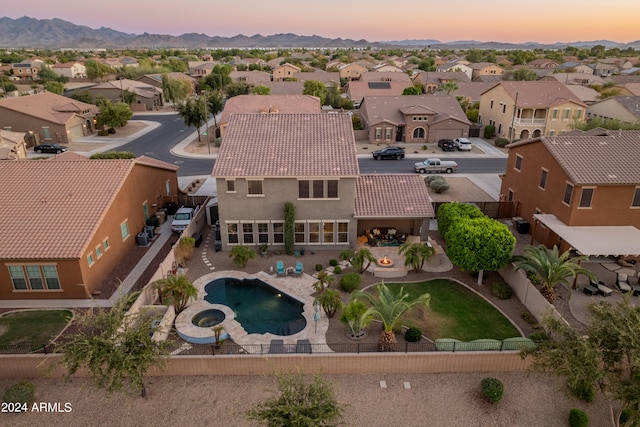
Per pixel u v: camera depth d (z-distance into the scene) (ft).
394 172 181.16
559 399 66.18
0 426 60.39
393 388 67.87
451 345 72.08
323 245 110.73
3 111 221.25
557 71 483.92
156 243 115.44
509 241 90.58
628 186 100.68
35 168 106.32
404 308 72.02
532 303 86.22
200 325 82.07
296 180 103.65
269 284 95.86
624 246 94.07
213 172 102.47
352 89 327.67
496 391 63.77
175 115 325.21
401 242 114.52
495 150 219.20
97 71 501.97
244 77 432.25
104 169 107.34
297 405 50.44
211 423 61.31
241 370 69.92
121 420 61.72
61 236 88.89
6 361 67.77
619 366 57.72
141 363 58.80
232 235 109.70
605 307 58.39
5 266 86.53
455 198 151.43
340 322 82.64
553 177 109.81
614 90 281.95
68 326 81.10
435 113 228.43
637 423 49.96
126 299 67.56
